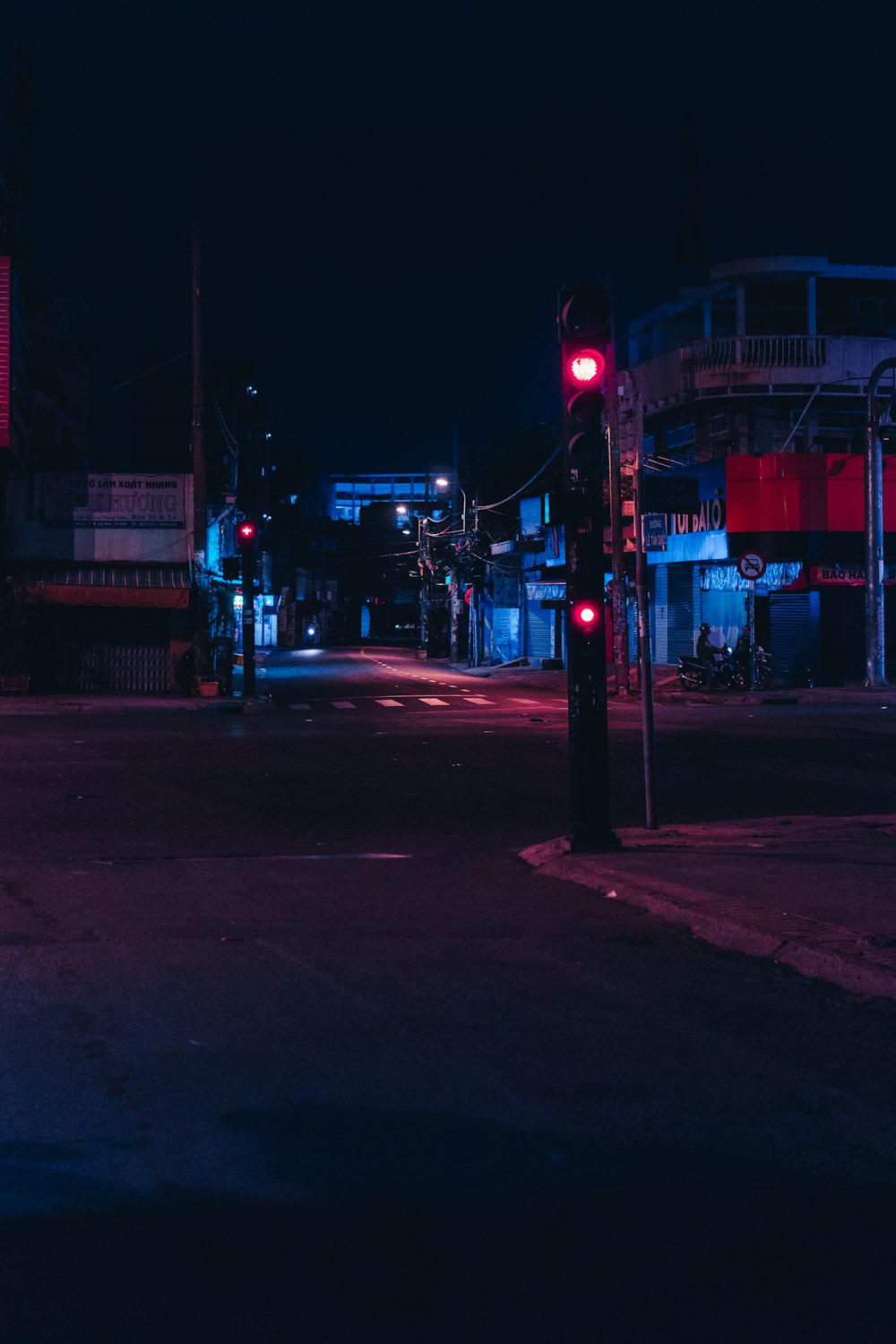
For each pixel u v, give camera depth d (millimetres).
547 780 17328
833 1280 3510
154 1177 4219
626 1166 4320
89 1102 4973
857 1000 6516
